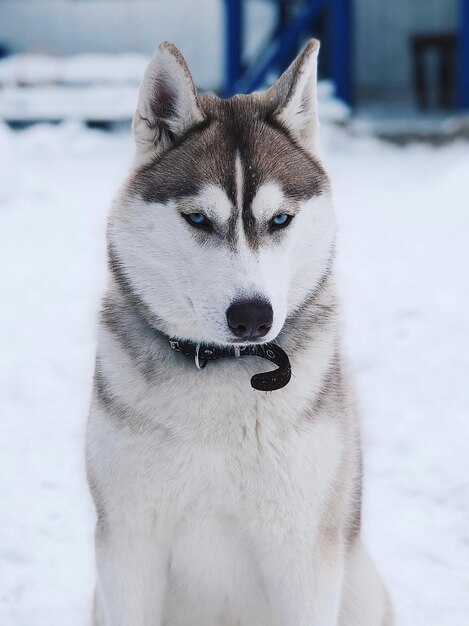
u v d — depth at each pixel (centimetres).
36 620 140
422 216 342
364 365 216
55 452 184
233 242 109
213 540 115
